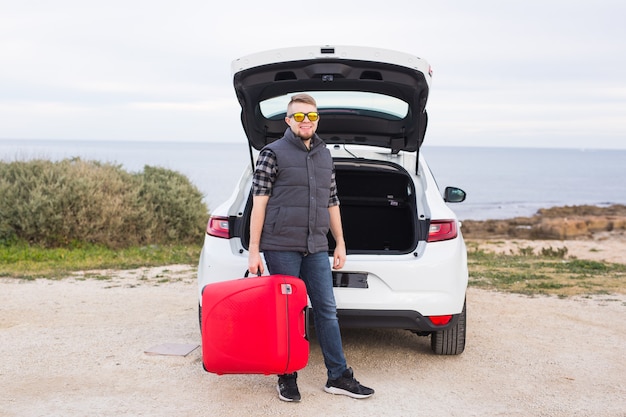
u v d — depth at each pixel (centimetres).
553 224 3366
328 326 407
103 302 718
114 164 1549
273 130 515
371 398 410
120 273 960
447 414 385
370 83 449
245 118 484
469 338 570
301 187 391
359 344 539
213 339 372
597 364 496
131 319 629
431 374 462
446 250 452
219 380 442
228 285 374
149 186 1485
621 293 820
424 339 558
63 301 720
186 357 493
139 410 384
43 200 1253
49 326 595
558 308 714
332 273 441
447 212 469
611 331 607
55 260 1106
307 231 393
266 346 367
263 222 396
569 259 1390
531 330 605
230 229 465
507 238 3198
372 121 513
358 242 595
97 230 1305
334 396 412
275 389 424
